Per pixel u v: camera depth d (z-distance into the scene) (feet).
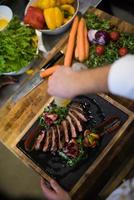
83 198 2.89
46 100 3.17
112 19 3.49
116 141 2.88
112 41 3.30
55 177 2.84
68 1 3.57
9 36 3.30
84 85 2.04
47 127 3.02
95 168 2.83
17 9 3.86
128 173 3.28
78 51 3.29
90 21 3.43
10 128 3.11
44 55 3.41
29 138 3.02
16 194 3.92
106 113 3.01
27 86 3.27
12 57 3.21
